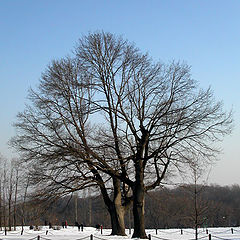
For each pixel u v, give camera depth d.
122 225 31.89
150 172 32.12
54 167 29.25
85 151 28.78
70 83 30.58
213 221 76.31
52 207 29.78
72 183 29.50
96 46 31.38
